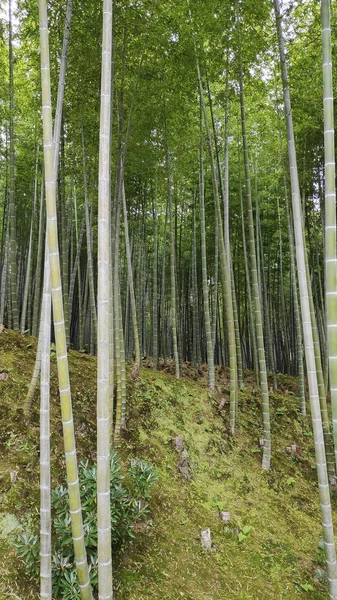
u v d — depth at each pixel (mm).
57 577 2586
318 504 4762
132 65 4934
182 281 10414
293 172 3531
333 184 2555
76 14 3988
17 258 9211
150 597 2887
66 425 2244
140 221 8102
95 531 2707
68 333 5859
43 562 2361
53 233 2271
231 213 8766
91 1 3947
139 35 4516
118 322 4539
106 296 2203
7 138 6836
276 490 4824
